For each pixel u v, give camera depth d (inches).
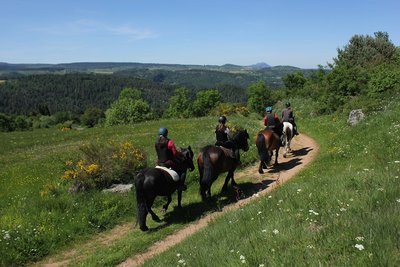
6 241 433.1
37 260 425.7
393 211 241.8
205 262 255.1
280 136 725.3
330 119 1203.9
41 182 679.7
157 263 317.4
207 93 4210.1
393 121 759.1
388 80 1074.7
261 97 3358.8
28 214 505.7
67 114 6496.1
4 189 676.7
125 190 582.2
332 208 297.6
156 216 498.3
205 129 1248.8
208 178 495.5
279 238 253.3
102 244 457.4
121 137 1252.5
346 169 561.9
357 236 217.3
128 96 4515.3
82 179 586.9
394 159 517.7
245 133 584.1
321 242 225.9
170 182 471.2
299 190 395.2
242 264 219.8
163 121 1729.8
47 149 1163.9
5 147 1267.2
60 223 494.0
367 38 1833.2
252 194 562.6
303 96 1983.3
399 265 171.9
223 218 408.2
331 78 1405.0
